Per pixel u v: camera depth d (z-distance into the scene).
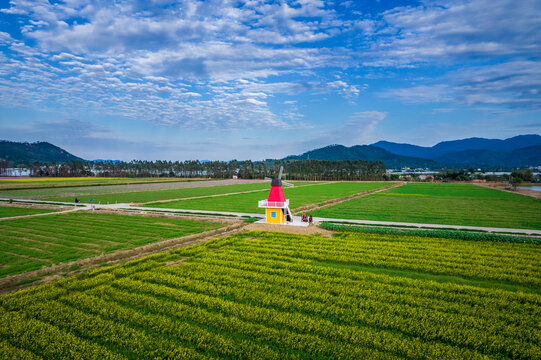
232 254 32.09
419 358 15.12
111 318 19.11
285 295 22.17
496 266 28.72
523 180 191.00
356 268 28.42
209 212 59.56
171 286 23.97
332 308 20.05
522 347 15.88
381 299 21.45
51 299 21.44
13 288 23.84
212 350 15.94
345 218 54.78
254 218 53.34
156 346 16.16
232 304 20.42
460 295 21.81
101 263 29.62
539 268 27.47
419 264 28.78
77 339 16.67
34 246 35.25
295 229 45.97
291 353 15.62
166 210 61.56
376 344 16.05
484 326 17.89
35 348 16.03
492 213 60.44
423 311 19.53
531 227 46.44
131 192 104.75
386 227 45.88
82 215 56.34
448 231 41.56
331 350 15.64
